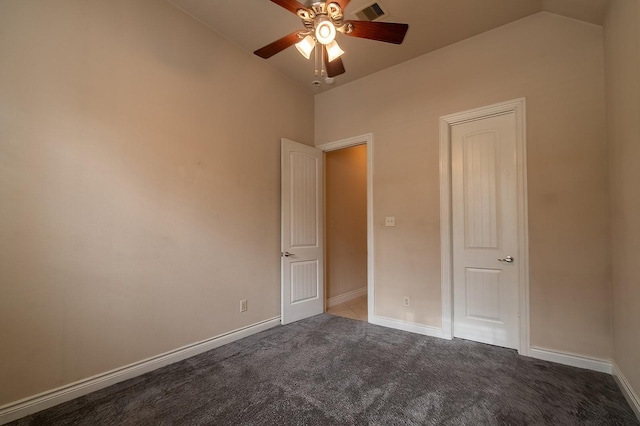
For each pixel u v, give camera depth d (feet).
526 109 8.55
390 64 11.14
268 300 11.03
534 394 6.52
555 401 6.27
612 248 7.21
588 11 7.43
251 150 10.62
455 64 9.86
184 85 8.66
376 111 11.67
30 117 6.01
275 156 11.57
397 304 10.85
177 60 8.51
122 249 7.26
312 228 12.64
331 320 11.89
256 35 9.74
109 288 7.03
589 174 7.65
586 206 7.66
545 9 8.26
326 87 13.04
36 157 6.07
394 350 8.89
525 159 8.48
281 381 7.14
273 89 11.57
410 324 10.52
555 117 8.14
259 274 10.73
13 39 5.85
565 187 7.93
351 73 11.80
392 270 10.99
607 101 7.31
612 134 7.00
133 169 7.50
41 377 6.04
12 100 5.81
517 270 8.66
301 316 11.98
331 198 14.62
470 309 9.61
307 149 12.60
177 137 8.45
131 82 7.53
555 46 8.21
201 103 9.09
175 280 8.29
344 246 15.30
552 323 8.02
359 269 16.30
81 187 6.65
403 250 10.75
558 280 7.96
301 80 12.50
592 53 7.73
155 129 7.97
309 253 12.43
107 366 6.95
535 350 8.22
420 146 10.50
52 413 5.93
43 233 6.12
